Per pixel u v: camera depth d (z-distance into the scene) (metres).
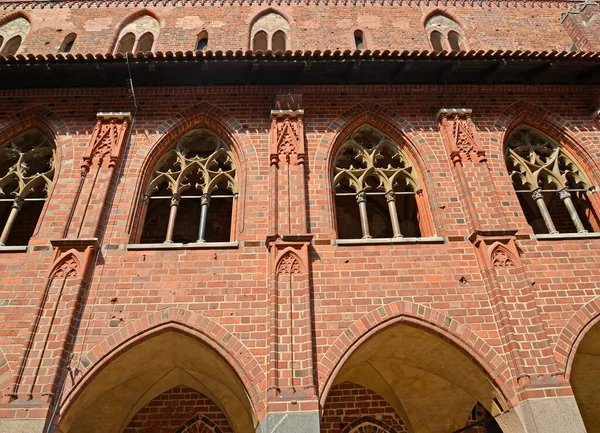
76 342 7.41
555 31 14.61
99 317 7.68
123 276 8.16
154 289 8.04
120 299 7.89
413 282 8.27
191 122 10.64
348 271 8.34
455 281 8.31
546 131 11.07
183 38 13.51
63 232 8.53
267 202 9.24
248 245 8.62
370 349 8.47
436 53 10.38
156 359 8.75
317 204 9.24
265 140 10.23
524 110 11.16
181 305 7.89
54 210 8.95
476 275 8.41
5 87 10.88
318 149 10.09
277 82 11.04
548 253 8.74
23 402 6.67
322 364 7.31
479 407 11.12
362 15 14.46
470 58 10.54
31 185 9.82
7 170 11.09
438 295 8.15
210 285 8.12
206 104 10.81
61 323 7.45
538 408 6.89
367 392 10.98
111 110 10.69
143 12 14.51
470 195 9.32
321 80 11.08
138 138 10.20
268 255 8.39
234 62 10.35
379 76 11.13
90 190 9.14
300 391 6.88
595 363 10.10
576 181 10.58
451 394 10.11
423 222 9.69
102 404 9.80
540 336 7.58
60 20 14.06
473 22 14.77
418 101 11.09
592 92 11.38
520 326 7.68
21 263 8.26
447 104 11.08
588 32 13.49
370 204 14.55
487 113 10.98
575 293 8.26
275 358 7.13
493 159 10.19
